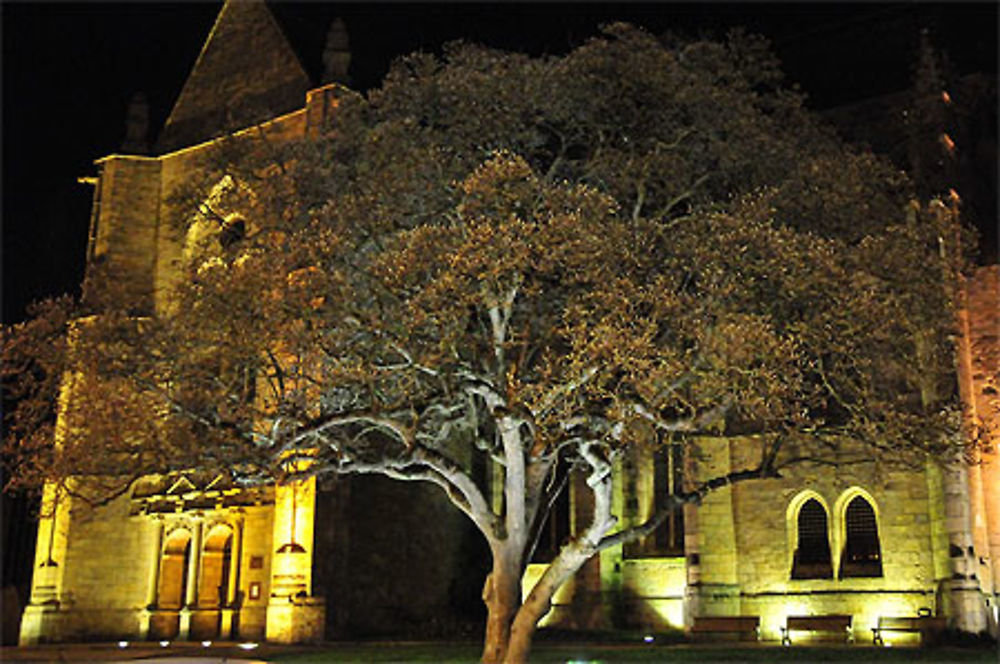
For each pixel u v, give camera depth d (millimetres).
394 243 23531
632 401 22391
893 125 39281
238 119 46438
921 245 26375
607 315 21547
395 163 26000
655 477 39625
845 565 34594
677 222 25844
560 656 28297
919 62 38781
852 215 27359
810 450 35500
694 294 24484
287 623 37062
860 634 33594
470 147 27391
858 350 26359
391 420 24125
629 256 22219
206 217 31578
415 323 21906
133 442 27250
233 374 25688
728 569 35812
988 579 33000
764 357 21672
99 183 48188
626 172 28688
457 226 24422
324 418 23859
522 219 23062
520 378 24234
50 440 26266
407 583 40562
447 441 42531
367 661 27875
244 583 39875
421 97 28406
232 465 24547
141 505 43469
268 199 27844
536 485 24797
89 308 29016
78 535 43062
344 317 23953
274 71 47094
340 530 38219
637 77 28375
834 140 32875
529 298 24844
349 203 25094
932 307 25953
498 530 24344
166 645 37562
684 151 29484
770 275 23047
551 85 27844
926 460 27875
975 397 34656
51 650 36125
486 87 27516
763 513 35906
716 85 30016
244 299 24453
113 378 25781
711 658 26969
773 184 27891
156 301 45562
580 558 23438
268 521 40031
